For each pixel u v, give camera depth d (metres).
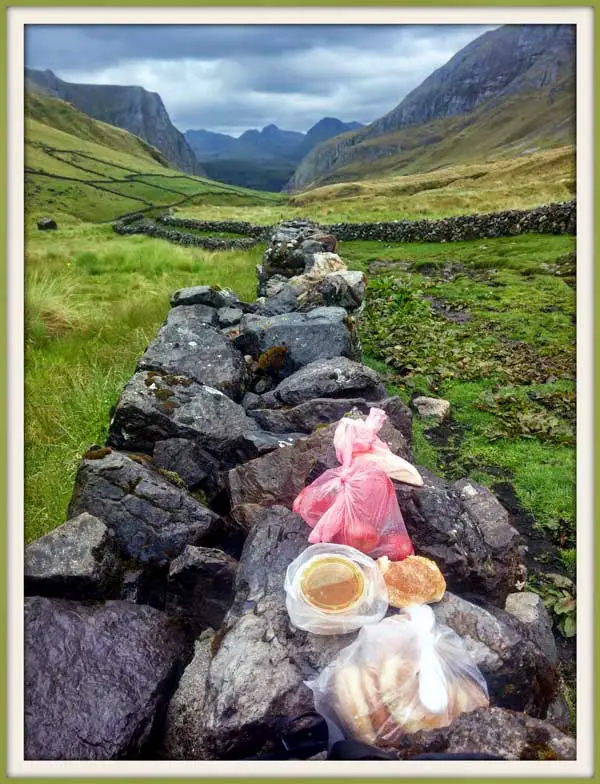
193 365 1.52
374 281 3.72
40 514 1.33
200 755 0.73
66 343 2.48
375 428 1.09
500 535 1.05
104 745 0.70
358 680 0.68
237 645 0.76
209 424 1.29
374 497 0.94
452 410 2.08
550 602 1.20
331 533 0.91
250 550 0.93
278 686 0.70
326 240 3.06
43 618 0.78
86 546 0.91
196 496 1.22
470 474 1.70
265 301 2.21
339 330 1.73
